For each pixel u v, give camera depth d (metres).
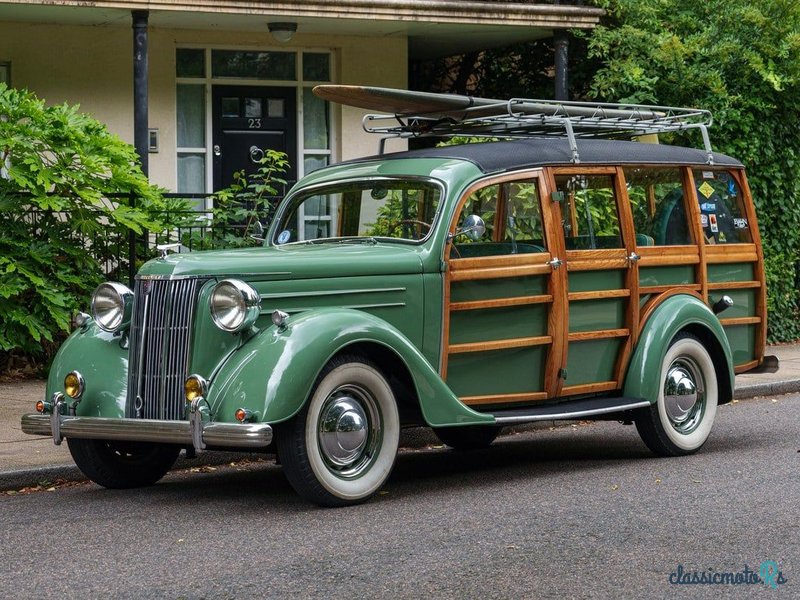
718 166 10.20
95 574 6.18
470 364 8.56
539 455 9.83
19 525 7.34
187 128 17.03
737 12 16.38
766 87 16.16
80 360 8.10
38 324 12.53
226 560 6.40
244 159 17.33
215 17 15.64
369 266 8.08
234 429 7.16
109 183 13.14
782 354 15.72
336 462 7.65
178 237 13.96
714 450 9.75
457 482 8.59
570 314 9.02
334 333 7.48
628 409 9.13
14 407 11.08
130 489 8.52
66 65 16.06
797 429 10.77
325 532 6.98
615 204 9.36
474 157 8.77
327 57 17.69
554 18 16.50
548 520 7.24
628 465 9.16
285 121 17.53
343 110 17.69
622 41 16.50
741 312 10.28
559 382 8.97
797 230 16.86
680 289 9.73
